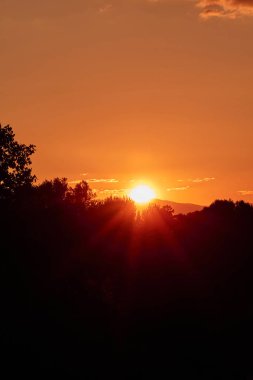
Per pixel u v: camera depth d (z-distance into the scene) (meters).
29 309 48.00
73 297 51.84
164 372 48.50
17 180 62.25
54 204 74.94
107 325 51.44
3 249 53.16
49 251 57.78
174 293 63.88
